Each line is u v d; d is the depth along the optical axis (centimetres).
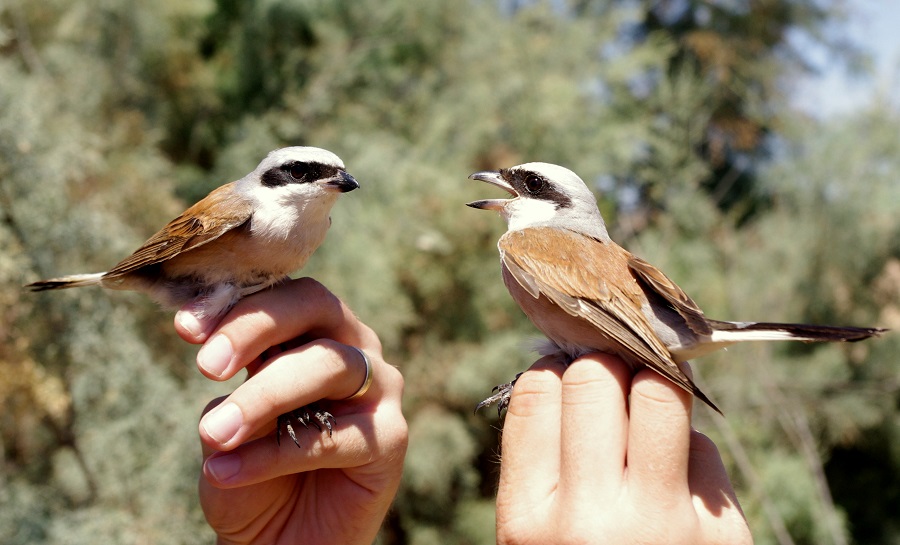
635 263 45
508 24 117
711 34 138
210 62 114
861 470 122
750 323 42
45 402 64
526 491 36
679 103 117
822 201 115
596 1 125
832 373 111
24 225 64
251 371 42
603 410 35
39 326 66
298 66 111
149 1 94
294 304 39
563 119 102
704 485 36
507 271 46
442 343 94
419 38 117
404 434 41
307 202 44
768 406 105
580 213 50
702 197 118
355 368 39
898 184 115
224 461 37
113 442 67
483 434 93
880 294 116
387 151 96
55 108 79
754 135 140
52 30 93
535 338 45
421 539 87
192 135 110
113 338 68
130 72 94
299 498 41
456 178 96
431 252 92
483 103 103
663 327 43
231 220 43
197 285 44
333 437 39
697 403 103
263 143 99
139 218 83
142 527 65
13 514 64
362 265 86
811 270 114
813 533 97
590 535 33
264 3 106
